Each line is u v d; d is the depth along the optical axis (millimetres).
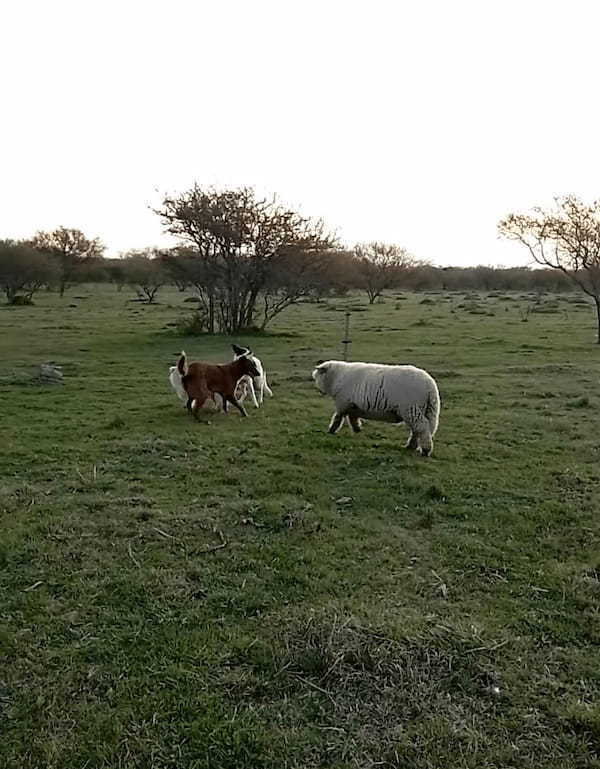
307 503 7871
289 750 3939
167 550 6539
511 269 83188
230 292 31000
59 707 4281
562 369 19438
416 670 4598
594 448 10641
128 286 73875
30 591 5699
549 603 5672
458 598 5742
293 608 5473
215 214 30531
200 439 10844
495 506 7965
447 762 3863
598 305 27875
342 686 4453
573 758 3918
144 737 4031
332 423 11156
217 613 5395
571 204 29219
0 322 34125
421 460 9773
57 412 13203
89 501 7809
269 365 20812
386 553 6562
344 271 52125
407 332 30203
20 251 56531
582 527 7320
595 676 4668
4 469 9195
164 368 19797
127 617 5309
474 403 14508
